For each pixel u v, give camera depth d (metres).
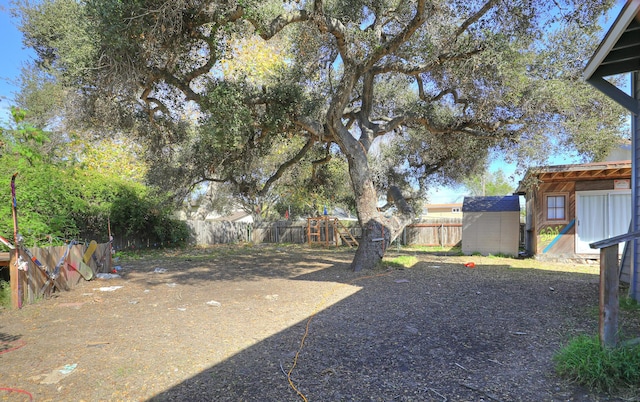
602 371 2.85
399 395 2.87
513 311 5.20
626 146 12.12
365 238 9.34
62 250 7.12
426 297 6.12
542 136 10.17
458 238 18.33
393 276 8.26
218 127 7.82
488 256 12.91
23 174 8.00
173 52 7.18
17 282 5.74
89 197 12.84
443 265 10.20
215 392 2.95
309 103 9.68
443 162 14.89
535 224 11.70
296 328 4.58
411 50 8.48
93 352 3.82
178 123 10.52
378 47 7.58
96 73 7.04
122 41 6.12
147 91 8.17
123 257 13.46
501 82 8.55
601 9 6.58
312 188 18.12
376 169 17.11
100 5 5.79
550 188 11.53
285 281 7.99
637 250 5.70
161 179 12.77
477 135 10.68
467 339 4.10
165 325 4.77
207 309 5.60
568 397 2.77
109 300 6.29
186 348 3.92
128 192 15.21
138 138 10.66
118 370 3.36
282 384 3.07
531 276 8.22
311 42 9.69
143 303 6.05
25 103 14.55
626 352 2.95
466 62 8.02
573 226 11.28
